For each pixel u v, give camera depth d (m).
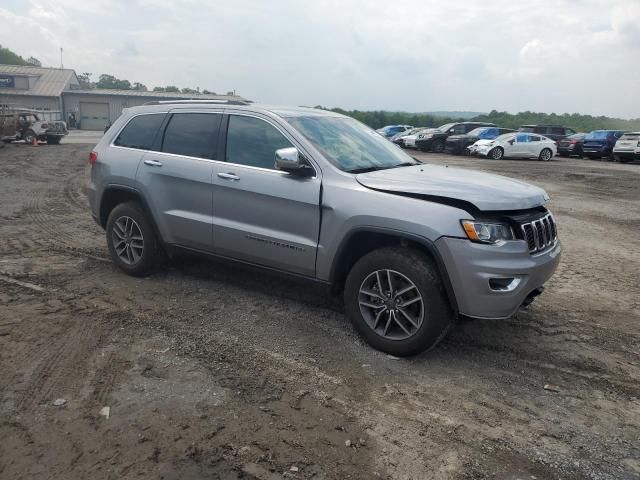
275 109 4.79
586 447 2.99
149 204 5.17
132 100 59.00
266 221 4.45
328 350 4.02
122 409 3.13
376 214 3.84
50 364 3.63
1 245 6.74
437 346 4.18
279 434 2.97
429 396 3.45
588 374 3.84
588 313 5.02
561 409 3.37
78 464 2.65
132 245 5.45
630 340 4.45
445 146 29.11
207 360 3.78
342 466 2.74
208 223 4.79
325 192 4.11
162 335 4.16
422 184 3.92
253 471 2.67
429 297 3.70
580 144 27.47
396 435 3.02
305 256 4.27
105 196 5.58
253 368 3.70
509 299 3.62
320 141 4.45
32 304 4.69
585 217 10.16
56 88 57.38
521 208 3.74
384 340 3.94
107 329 4.23
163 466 2.67
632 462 2.87
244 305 4.84
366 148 4.77
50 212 9.10
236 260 4.78
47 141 28.44
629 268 6.63
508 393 3.53
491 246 3.58
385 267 3.86
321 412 3.21
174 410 3.15
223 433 2.95
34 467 2.62
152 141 5.29
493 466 2.80
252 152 4.61
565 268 6.54
